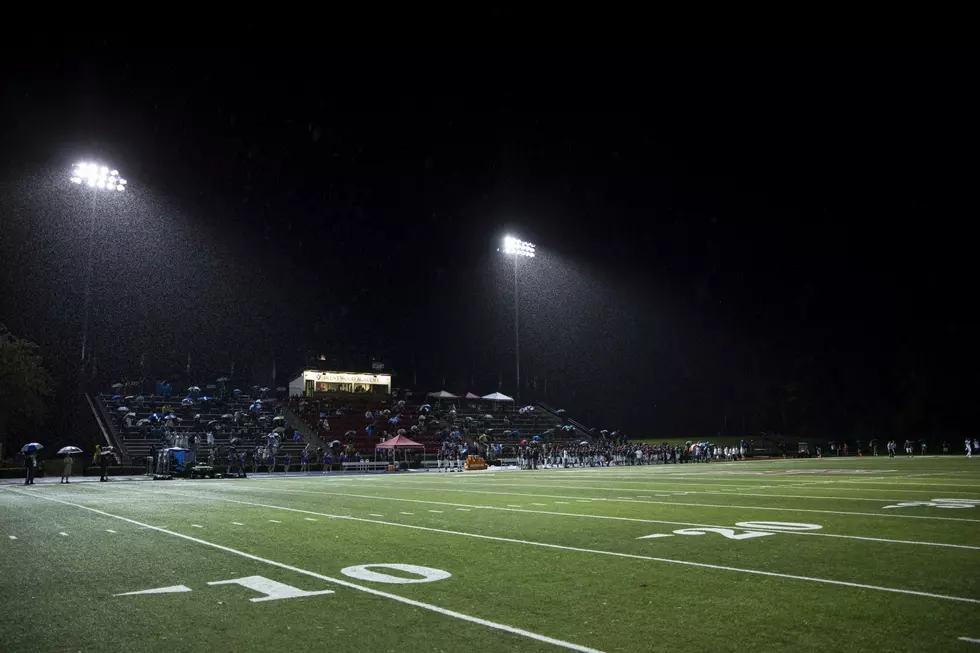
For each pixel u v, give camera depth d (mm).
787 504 16188
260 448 45156
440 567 8461
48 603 6734
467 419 65312
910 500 16625
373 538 11109
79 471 40094
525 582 7543
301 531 12070
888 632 5559
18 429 47688
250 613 6246
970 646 5191
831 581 7469
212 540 11000
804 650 5133
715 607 6395
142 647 5293
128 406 50750
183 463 37062
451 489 24406
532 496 20219
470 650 5148
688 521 13062
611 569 8273
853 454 71438
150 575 8078
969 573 7840
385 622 5918
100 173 49375
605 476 34062
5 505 18203
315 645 5289
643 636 5492
